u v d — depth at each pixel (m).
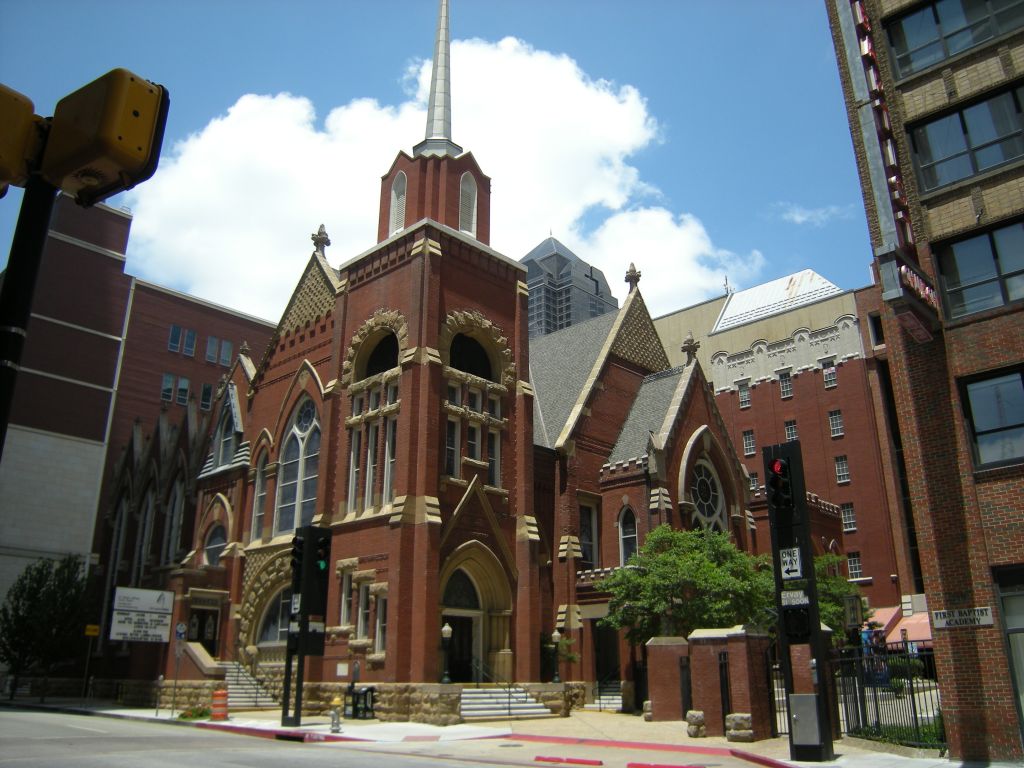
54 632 46.69
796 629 19.50
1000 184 22.14
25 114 5.82
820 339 66.50
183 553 45.88
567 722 30.05
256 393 45.22
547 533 39.56
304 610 27.53
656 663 29.12
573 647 37.16
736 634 23.41
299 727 26.61
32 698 48.31
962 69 23.42
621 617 33.62
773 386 68.31
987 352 21.28
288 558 38.19
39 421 65.19
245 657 38.47
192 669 36.31
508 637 34.56
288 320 44.31
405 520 32.22
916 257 23.00
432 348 34.88
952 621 20.20
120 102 5.77
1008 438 20.64
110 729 26.08
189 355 81.38
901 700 24.19
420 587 31.44
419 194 38.34
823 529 50.69
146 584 48.16
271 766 16.02
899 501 56.81
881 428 60.19
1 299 5.48
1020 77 22.31
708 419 44.22
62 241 70.38
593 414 43.41
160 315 80.12
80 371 68.69
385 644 31.91
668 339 85.75
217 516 44.19
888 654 26.64
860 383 63.16
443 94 42.00
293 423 41.62
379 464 35.00
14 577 60.75
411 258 36.44
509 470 37.16
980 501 20.55
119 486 55.78
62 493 65.06
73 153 5.70
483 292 38.44
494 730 26.83
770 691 23.92
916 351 22.38
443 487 33.84
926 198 23.22
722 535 34.97
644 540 38.53
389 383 35.91
